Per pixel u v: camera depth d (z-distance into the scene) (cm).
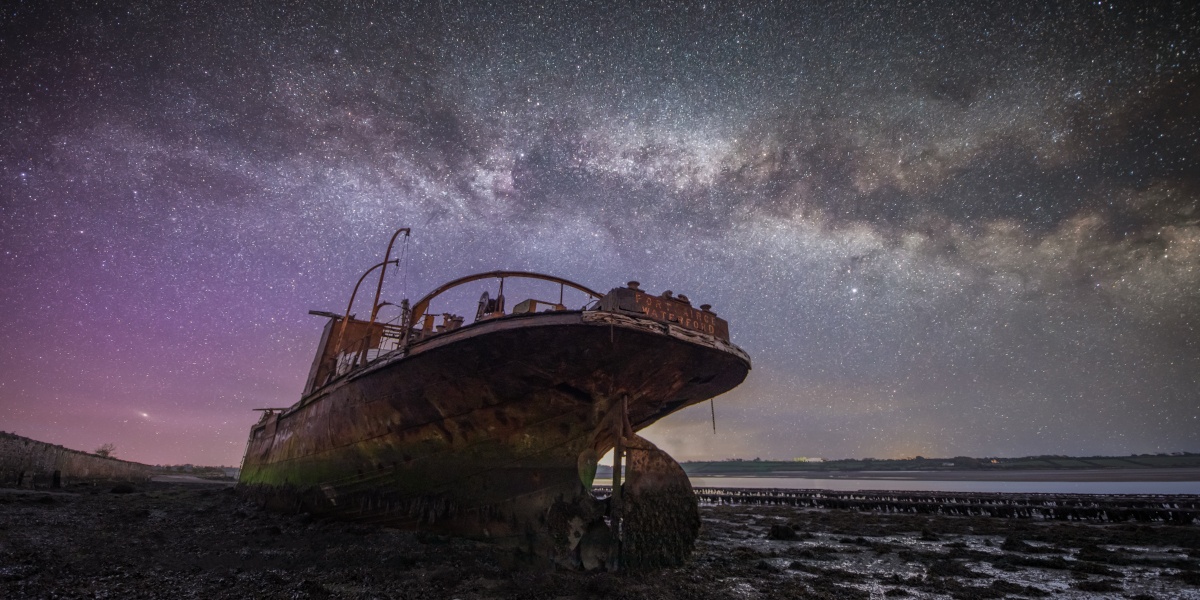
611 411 800
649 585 637
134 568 637
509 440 845
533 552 788
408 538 883
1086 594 647
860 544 1100
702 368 855
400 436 939
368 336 1155
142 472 3394
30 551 682
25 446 1981
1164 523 1534
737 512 2055
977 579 733
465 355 807
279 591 552
